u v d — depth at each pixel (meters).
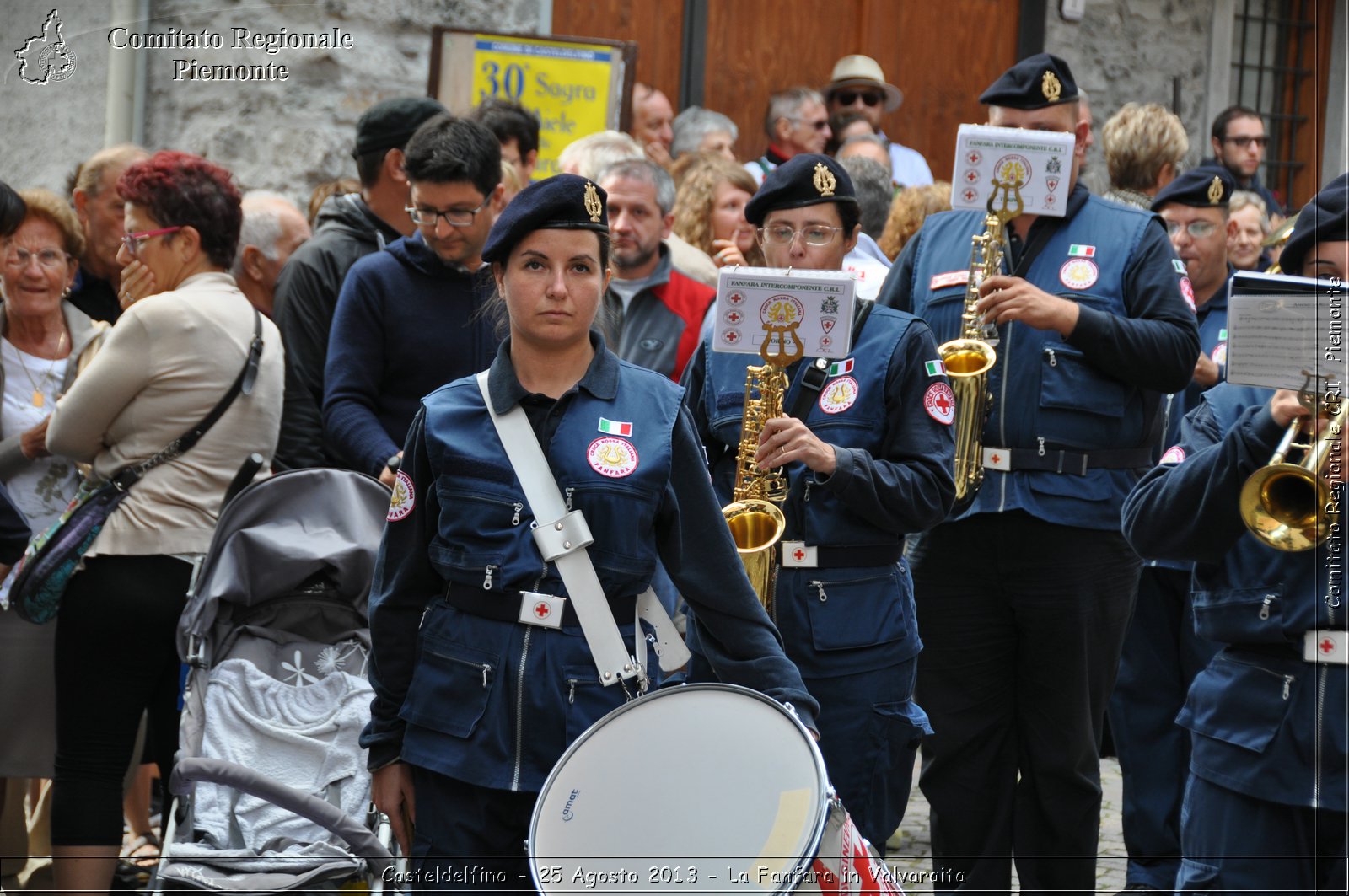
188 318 5.55
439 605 4.05
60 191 8.88
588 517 3.94
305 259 6.69
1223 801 4.47
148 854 6.66
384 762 4.12
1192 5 12.34
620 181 7.11
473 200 5.91
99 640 5.44
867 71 11.10
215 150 9.41
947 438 5.26
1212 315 7.38
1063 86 6.26
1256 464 4.35
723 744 3.68
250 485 5.36
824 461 4.97
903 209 8.55
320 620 5.35
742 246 8.43
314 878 4.73
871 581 5.20
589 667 3.93
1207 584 4.55
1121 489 5.95
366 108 9.70
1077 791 6.02
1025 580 5.91
